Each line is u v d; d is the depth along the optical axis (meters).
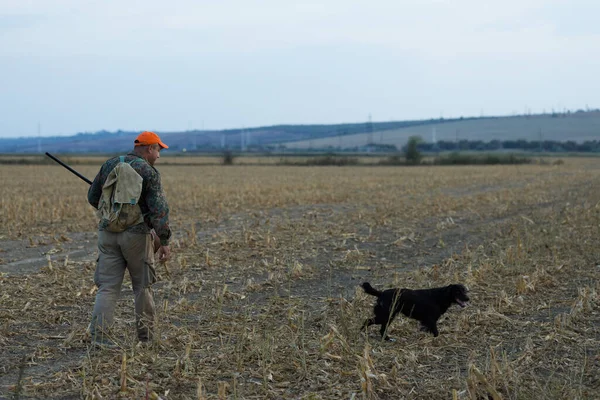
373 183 35.28
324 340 6.15
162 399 5.00
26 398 5.04
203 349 6.21
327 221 16.86
